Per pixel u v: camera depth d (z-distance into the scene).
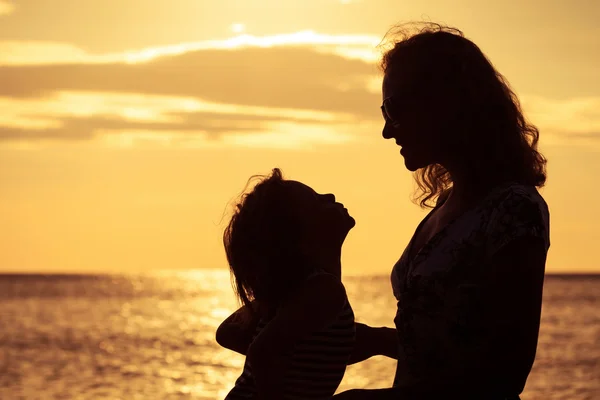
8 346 40.38
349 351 2.66
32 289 142.62
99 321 60.34
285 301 2.63
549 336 45.91
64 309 78.25
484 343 2.28
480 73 2.42
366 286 146.50
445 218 2.49
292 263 2.62
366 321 56.50
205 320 62.53
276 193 2.65
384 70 2.64
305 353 2.58
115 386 27.61
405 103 2.45
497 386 2.19
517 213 2.26
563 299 100.31
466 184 2.45
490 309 2.28
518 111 2.47
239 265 2.67
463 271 2.33
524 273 2.22
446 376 2.21
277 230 2.62
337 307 2.58
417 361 2.40
